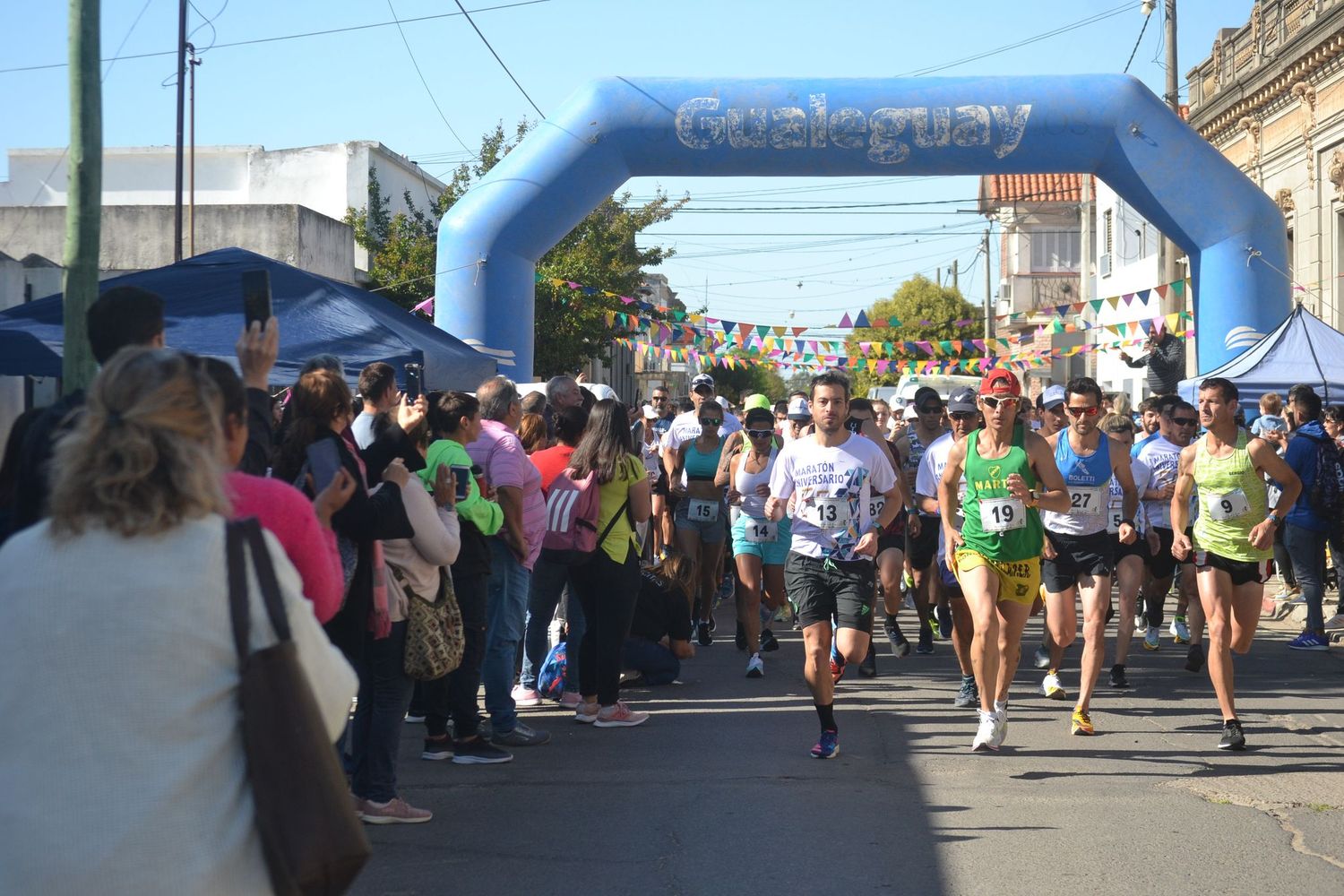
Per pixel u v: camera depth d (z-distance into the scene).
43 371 7.55
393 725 5.66
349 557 5.14
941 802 6.07
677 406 18.78
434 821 5.73
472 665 6.73
